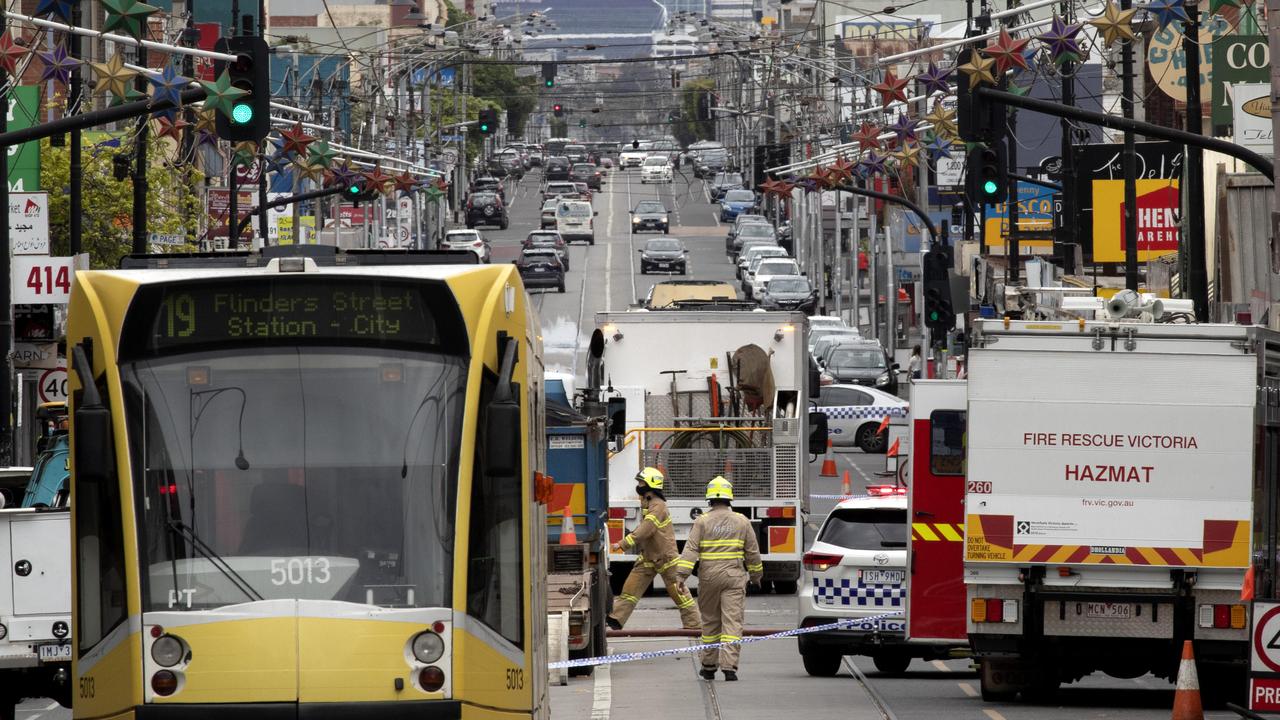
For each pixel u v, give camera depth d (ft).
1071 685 233.96
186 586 123.13
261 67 243.60
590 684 228.43
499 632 126.82
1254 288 476.54
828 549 235.81
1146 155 495.00
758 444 331.98
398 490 124.47
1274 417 204.64
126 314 125.70
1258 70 442.91
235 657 121.29
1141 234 494.59
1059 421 197.57
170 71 240.53
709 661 232.94
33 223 333.83
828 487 510.58
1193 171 401.90
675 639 286.25
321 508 124.06
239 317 126.21
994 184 332.60
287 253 133.49
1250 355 196.24
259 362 125.90
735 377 332.60
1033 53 437.99
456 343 126.41
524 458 130.11
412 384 125.80
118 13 233.76
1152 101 585.22
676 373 334.44
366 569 123.24
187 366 125.80
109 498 124.67
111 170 480.64
